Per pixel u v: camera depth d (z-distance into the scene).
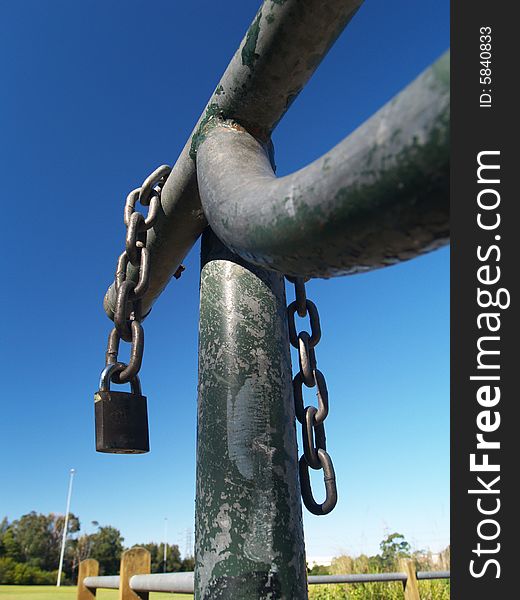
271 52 0.89
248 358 0.94
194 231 1.25
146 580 2.27
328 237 0.47
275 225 0.52
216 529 0.85
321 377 1.11
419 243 0.43
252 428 0.90
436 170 0.36
